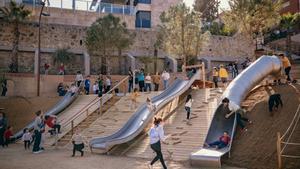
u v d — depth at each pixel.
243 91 17.66
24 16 33.91
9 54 34.94
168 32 34.78
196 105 19.98
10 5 33.75
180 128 17.41
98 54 36.06
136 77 28.64
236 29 32.53
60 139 20.05
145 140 17.02
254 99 17.73
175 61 38.31
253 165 12.35
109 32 34.19
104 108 23.28
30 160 14.55
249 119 15.64
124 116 21.08
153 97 21.38
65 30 37.34
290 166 11.61
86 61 35.28
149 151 15.66
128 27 44.03
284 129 13.90
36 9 38.59
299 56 42.84
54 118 20.22
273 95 15.63
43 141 19.28
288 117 14.67
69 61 35.66
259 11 30.70
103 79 30.61
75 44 37.59
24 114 25.89
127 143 17.16
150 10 48.69
